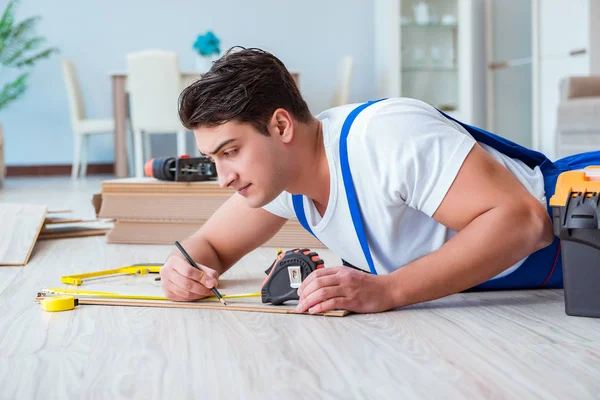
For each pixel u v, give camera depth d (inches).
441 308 48.9
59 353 39.7
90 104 301.9
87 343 41.7
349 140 45.9
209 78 42.3
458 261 45.4
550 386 32.4
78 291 55.6
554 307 48.9
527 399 30.8
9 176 300.4
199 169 91.4
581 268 45.3
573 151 176.4
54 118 302.7
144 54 231.1
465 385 32.8
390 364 36.3
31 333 44.3
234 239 56.6
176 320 47.0
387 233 48.1
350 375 34.7
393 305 46.9
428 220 49.1
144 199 91.8
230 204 57.2
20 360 38.4
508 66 259.0
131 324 46.2
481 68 274.5
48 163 304.2
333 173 46.6
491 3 267.4
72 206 154.3
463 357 37.3
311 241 86.4
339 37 310.3
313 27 309.1
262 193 44.8
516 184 45.6
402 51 277.4
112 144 304.7
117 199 92.5
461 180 44.1
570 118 175.9
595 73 211.0
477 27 273.0
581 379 33.4
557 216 44.8
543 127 238.5
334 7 309.3
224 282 62.4
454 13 276.4
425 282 46.1
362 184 46.3
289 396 31.9
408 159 44.0
